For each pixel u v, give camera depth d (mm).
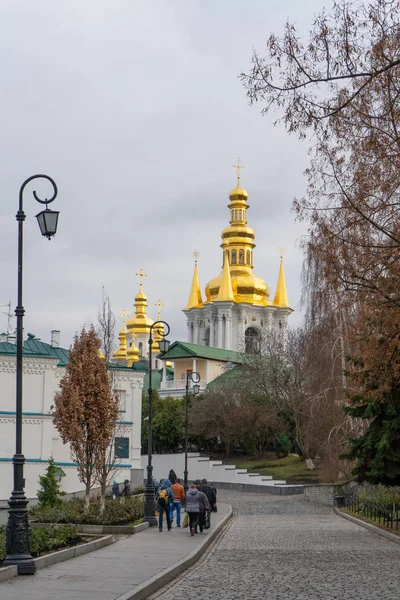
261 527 41125
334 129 23047
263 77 22109
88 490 42375
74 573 20094
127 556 24484
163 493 35469
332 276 25609
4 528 26281
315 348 56062
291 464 91000
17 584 18062
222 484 90438
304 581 19656
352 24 21609
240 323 152000
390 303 25484
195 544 28797
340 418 56281
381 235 26234
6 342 65562
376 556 25703
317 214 25859
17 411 21344
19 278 22250
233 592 17922
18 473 20781
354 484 59750
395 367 27891
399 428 35094
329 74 21984
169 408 104562
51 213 22203
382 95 22609
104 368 43875
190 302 159750
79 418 42781
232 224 161250
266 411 94812
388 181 23828
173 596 17484
